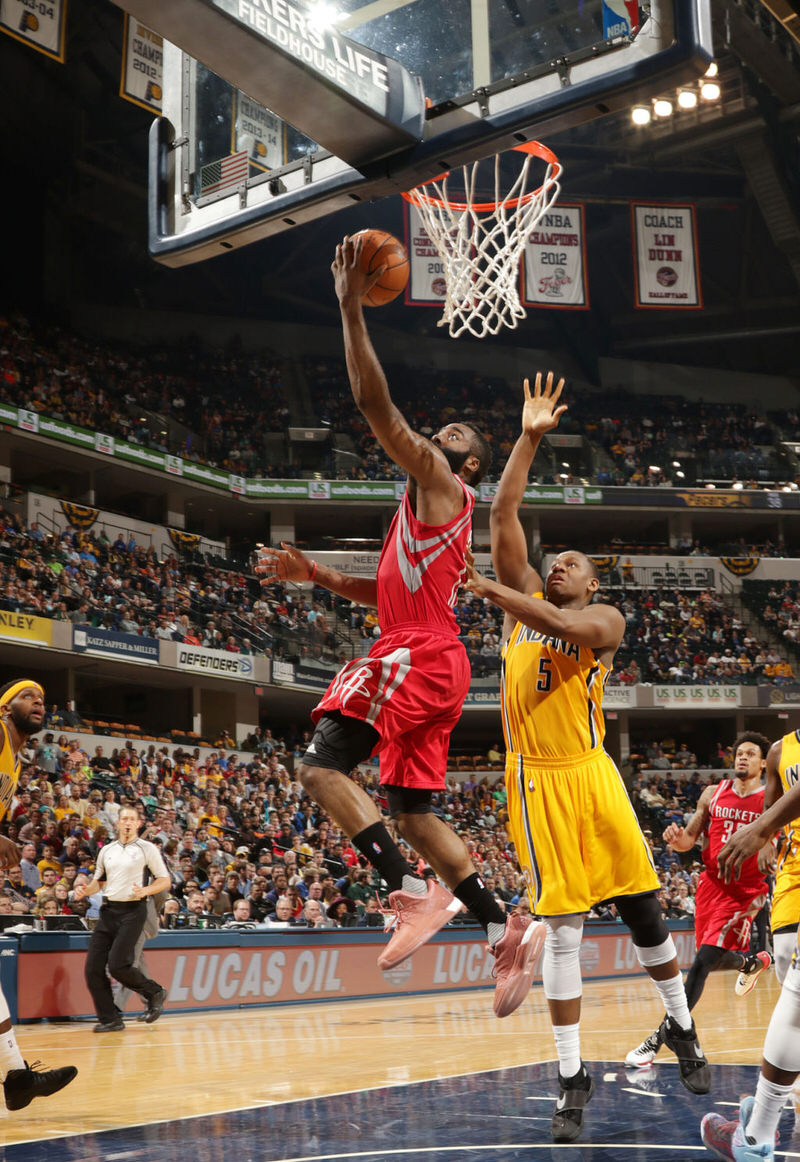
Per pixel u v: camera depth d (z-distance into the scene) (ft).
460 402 104.01
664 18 14.49
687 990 19.07
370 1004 35.40
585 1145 10.80
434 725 10.40
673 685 84.12
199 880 42.39
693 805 80.84
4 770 12.82
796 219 95.40
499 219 20.95
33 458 77.10
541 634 12.48
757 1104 9.43
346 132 15.79
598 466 100.58
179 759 64.90
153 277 98.84
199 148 18.61
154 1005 27.20
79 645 63.82
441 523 10.18
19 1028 27.22
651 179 100.63
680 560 94.07
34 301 90.74
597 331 110.73
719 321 111.34
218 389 96.58
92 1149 10.78
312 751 9.96
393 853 9.69
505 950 10.33
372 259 9.50
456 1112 12.93
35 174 87.92
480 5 16.16
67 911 33.81
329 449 95.40
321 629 81.15
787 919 13.39
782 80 83.92
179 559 80.28
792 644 91.09
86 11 75.00
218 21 13.37
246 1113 13.01
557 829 12.34
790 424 110.32
